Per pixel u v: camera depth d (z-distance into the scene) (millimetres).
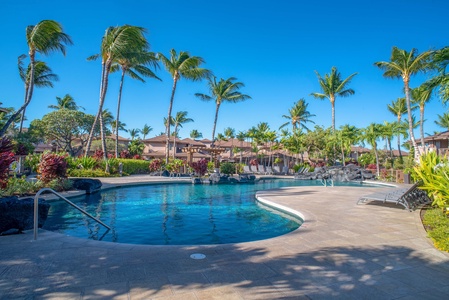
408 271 4176
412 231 6605
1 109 23797
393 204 10891
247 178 26406
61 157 14758
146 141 58906
